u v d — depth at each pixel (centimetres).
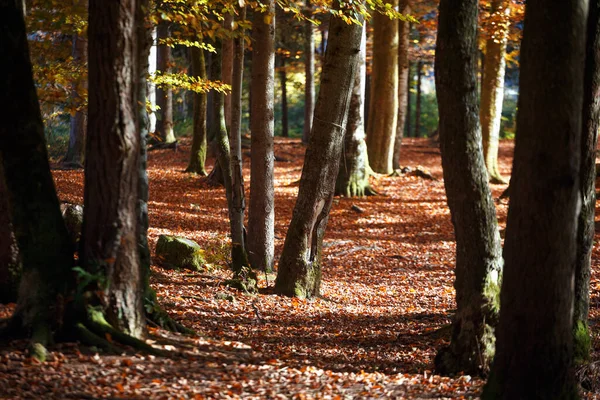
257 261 1450
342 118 1191
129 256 683
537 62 545
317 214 1232
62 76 1044
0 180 779
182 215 2006
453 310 1227
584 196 789
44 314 652
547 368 583
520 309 580
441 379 765
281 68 4059
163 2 968
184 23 911
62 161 2350
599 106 765
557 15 535
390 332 1055
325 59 1170
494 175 2877
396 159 3036
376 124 2872
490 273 791
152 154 3078
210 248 1485
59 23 936
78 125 2350
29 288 660
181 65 3416
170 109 3291
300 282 1241
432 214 2277
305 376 715
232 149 1253
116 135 651
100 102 646
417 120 4981
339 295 1349
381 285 1484
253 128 1432
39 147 663
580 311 816
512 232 579
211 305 1073
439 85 762
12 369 584
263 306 1130
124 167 661
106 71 639
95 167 659
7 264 790
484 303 785
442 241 1945
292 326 1029
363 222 2170
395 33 2806
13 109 647
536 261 565
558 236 559
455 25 739
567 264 568
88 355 640
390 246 1878
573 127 545
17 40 645
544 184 552
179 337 773
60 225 676
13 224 665
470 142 764
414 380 756
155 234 1683
